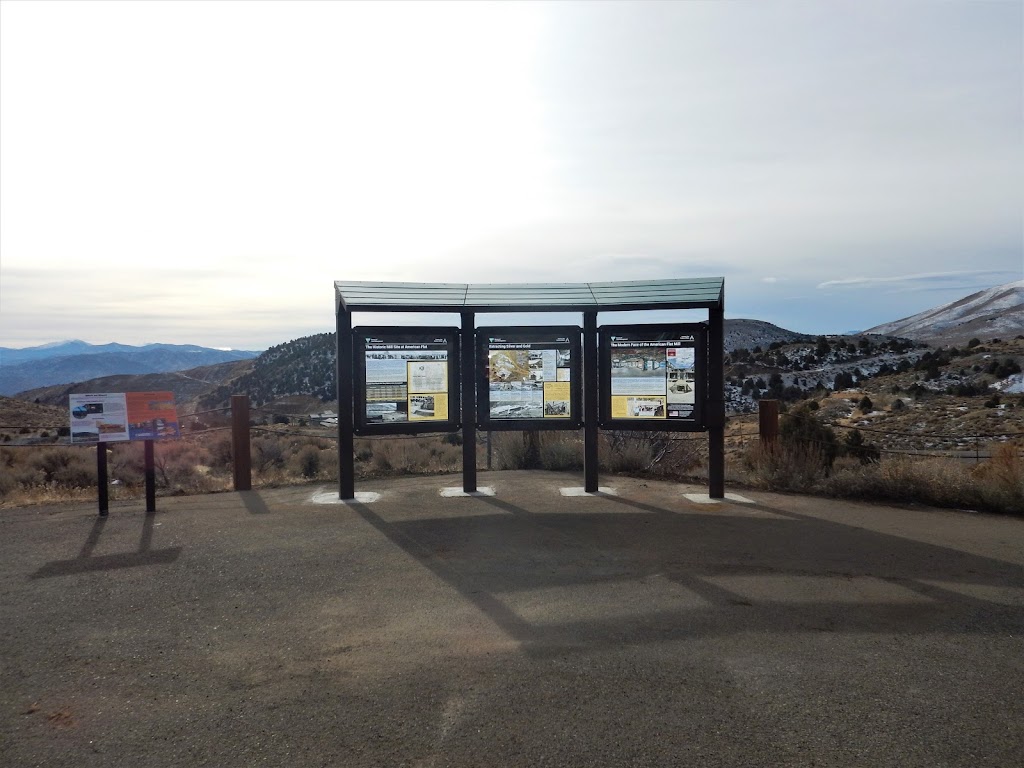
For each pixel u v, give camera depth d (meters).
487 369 10.49
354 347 10.09
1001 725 3.87
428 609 5.70
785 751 3.61
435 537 7.92
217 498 10.24
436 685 4.36
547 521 8.68
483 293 10.41
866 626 5.30
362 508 9.43
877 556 7.17
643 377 10.34
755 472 11.52
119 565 6.90
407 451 16.67
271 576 6.56
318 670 4.59
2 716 4.05
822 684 4.34
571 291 10.54
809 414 17.64
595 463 10.49
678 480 11.62
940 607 5.71
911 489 9.88
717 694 4.21
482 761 3.54
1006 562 6.96
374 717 3.98
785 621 5.40
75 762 3.58
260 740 3.76
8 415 43.97
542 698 4.17
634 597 5.96
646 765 3.50
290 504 9.73
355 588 6.22
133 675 4.56
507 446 13.77
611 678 4.43
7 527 8.46
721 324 10.07
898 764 3.50
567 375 10.57
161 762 3.57
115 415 9.24
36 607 5.79
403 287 10.38
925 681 4.39
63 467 18.67
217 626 5.36
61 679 4.51
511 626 5.32
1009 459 10.18
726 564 6.90
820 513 9.13
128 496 10.94
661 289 10.34
